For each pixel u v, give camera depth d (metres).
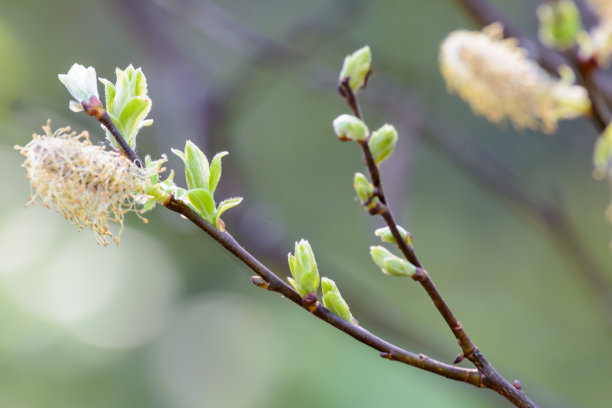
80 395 1.71
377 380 1.28
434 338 1.05
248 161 1.71
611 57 0.66
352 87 0.52
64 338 1.69
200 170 0.53
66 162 0.52
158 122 1.11
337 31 1.01
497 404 0.99
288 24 1.40
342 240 1.73
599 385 1.71
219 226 0.53
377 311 1.04
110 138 0.53
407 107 0.96
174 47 1.14
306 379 1.36
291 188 1.74
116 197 0.52
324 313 0.53
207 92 1.07
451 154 0.94
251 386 1.68
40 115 1.06
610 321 0.83
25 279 1.69
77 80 0.52
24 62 1.23
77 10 1.50
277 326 1.53
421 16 1.27
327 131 1.73
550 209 0.85
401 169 0.93
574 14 0.64
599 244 1.63
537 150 1.63
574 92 0.64
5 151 1.67
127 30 1.17
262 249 0.96
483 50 0.64
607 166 0.66
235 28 0.97
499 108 0.64
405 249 0.53
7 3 1.47
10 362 1.59
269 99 1.71
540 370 1.75
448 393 1.16
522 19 1.16
